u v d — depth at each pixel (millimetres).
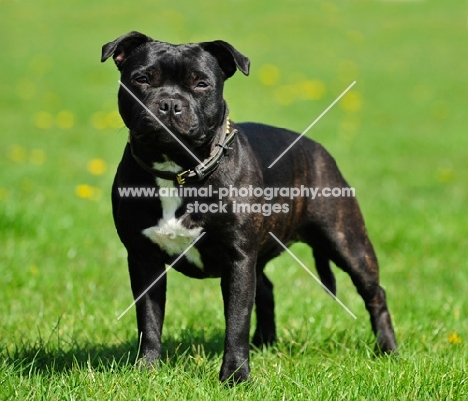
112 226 13625
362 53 36594
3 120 25281
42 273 10883
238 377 6977
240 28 40219
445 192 17438
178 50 7293
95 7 44375
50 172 17953
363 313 9711
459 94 30328
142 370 7152
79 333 8680
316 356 8086
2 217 12875
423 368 7047
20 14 43000
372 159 20828
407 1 45969
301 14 43000
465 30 40812
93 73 32719
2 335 8594
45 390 6539
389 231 13523
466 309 9883
